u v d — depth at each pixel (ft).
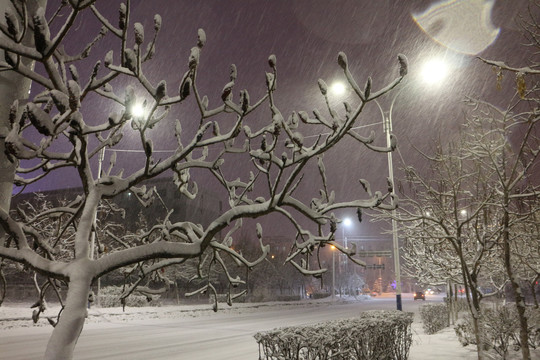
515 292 21.84
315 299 200.75
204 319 79.77
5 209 8.31
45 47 6.91
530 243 28.37
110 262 7.93
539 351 31.81
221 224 8.57
